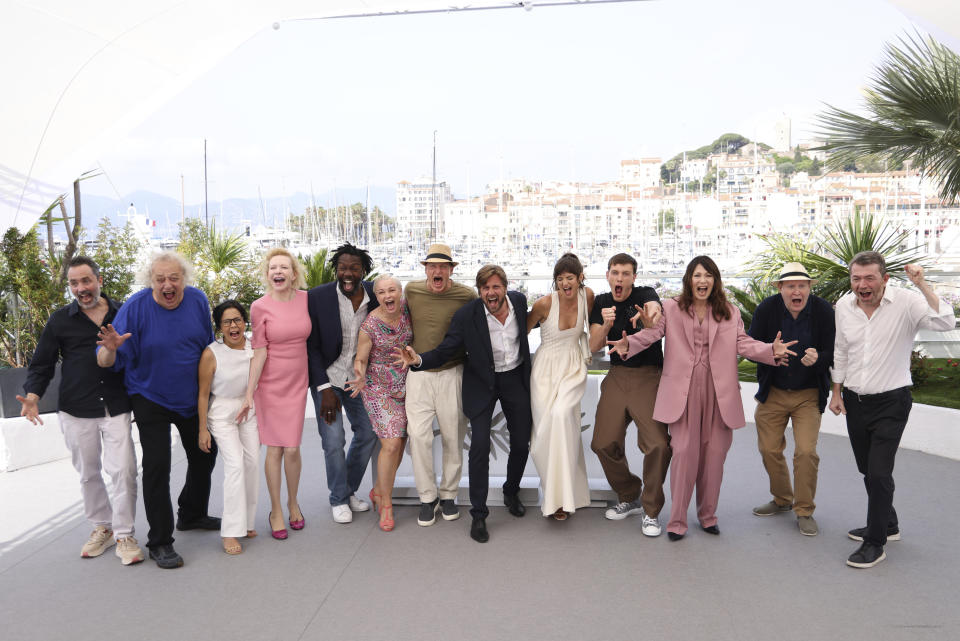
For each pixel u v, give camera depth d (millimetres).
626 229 88250
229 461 3742
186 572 3531
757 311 3967
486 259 71562
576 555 3643
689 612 3045
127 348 3547
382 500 4066
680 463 3750
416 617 3043
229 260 8500
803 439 3855
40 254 6309
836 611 3033
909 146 5742
